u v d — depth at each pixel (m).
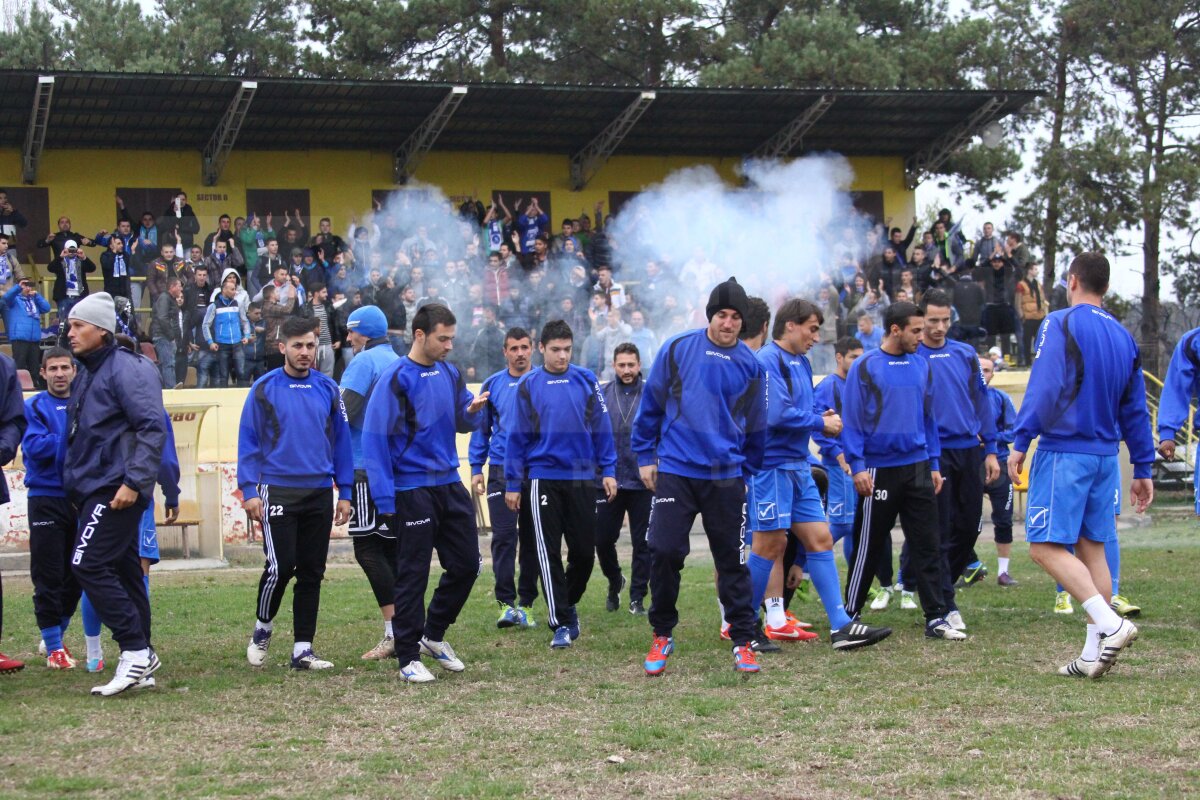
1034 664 6.97
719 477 6.93
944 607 7.93
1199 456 8.12
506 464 7.92
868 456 7.88
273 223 22.09
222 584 12.02
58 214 21.86
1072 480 6.68
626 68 29.39
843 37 26.83
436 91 20.59
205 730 5.68
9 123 20.91
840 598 7.78
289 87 20.00
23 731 5.64
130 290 19.75
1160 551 13.39
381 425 6.80
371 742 5.45
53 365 7.41
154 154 22.34
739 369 6.95
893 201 24.88
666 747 5.29
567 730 5.62
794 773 4.88
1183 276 31.14
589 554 8.05
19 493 14.79
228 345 17.75
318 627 8.92
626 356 9.62
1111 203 30.48
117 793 4.69
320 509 7.24
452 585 7.13
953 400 8.34
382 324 7.99
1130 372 6.84
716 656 7.45
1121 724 5.49
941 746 5.21
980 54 28.05
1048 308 22.62
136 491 6.44
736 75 26.42
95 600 6.50
